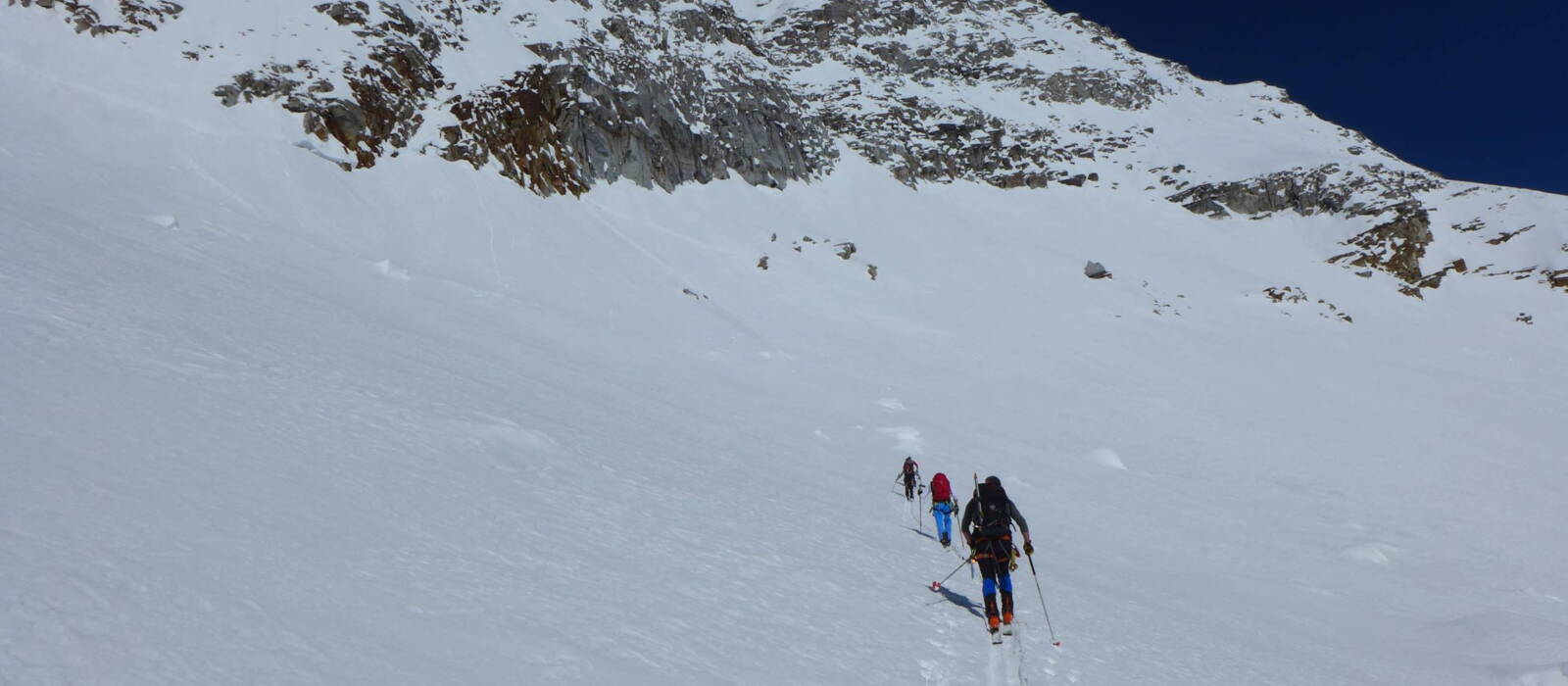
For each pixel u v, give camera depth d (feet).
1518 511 105.19
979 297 204.74
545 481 35.70
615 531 29.86
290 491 23.49
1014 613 32.50
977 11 441.68
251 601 15.15
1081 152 346.54
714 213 208.74
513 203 159.12
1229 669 31.40
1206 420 137.80
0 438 21.09
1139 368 170.71
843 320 170.71
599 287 143.95
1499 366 213.05
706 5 280.72
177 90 134.82
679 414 79.41
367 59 159.02
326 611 15.71
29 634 11.68
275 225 111.96
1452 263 288.71
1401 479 114.62
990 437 106.52
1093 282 234.17
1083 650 28.71
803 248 207.00
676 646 19.40
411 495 26.84
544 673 15.62
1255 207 317.63
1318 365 194.29
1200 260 275.39
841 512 51.08
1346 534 84.69
